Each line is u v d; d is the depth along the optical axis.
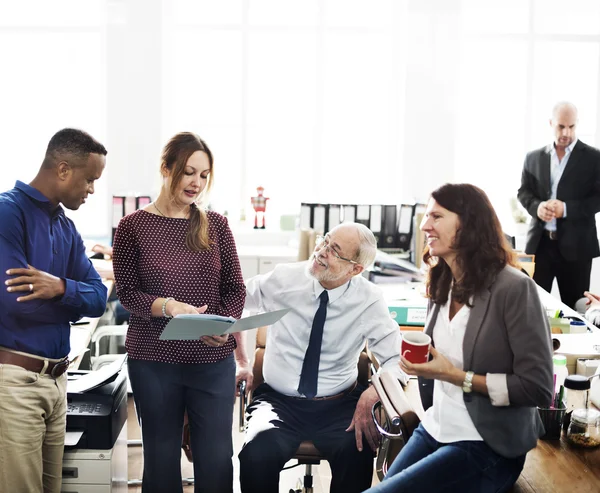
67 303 2.35
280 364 2.90
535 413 2.20
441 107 5.71
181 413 2.64
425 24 5.61
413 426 2.29
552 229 5.00
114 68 5.49
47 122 5.86
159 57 5.51
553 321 3.37
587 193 4.99
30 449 2.33
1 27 5.72
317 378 2.86
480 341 2.12
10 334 2.30
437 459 2.12
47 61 5.79
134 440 3.82
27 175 5.89
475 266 2.13
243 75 5.92
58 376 2.44
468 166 6.11
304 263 2.94
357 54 5.95
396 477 2.12
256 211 5.84
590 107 6.09
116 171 5.60
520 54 6.00
